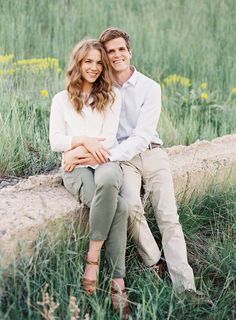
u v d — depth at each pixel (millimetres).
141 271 3092
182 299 2895
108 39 3275
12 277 2641
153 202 3275
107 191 2779
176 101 5812
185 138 4883
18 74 5758
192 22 8180
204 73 6977
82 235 3082
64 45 7141
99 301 2805
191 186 3824
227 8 8719
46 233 2840
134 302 2910
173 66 7133
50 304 2578
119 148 3166
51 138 3172
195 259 3355
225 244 3391
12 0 7797
